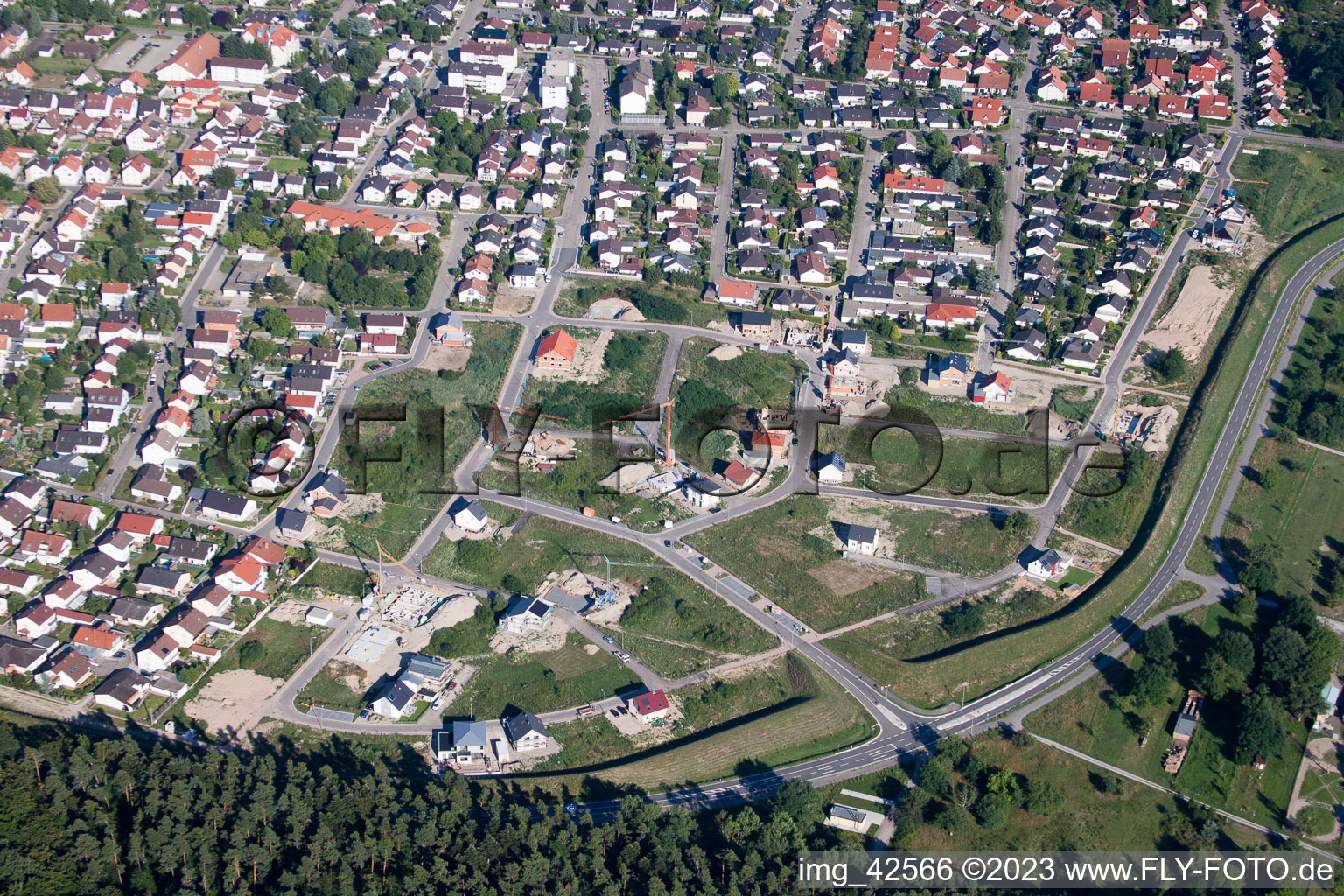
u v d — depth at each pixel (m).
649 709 172.50
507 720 169.62
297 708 171.00
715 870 147.25
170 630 178.50
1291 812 160.75
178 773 149.25
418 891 137.62
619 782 161.88
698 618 187.75
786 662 181.38
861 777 163.62
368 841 141.38
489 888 138.62
